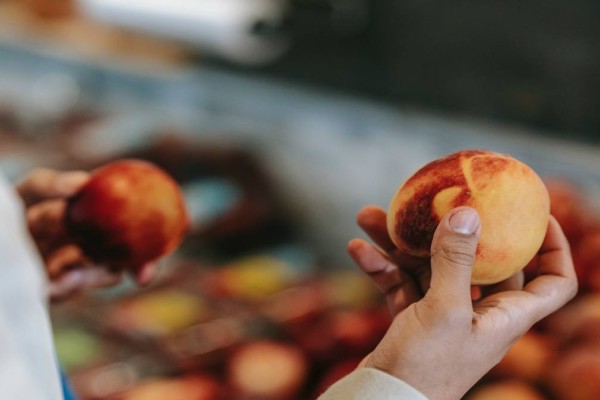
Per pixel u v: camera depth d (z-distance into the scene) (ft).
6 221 2.39
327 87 7.93
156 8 6.46
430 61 7.88
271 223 7.81
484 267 2.24
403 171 6.86
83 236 3.49
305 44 8.23
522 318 2.19
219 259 7.41
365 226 2.70
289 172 7.79
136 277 3.72
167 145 8.43
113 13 6.75
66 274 3.63
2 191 2.50
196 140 8.48
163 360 5.55
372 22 8.01
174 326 5.90
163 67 9.08
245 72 8.55
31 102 10.18
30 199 3.56
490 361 2.16
